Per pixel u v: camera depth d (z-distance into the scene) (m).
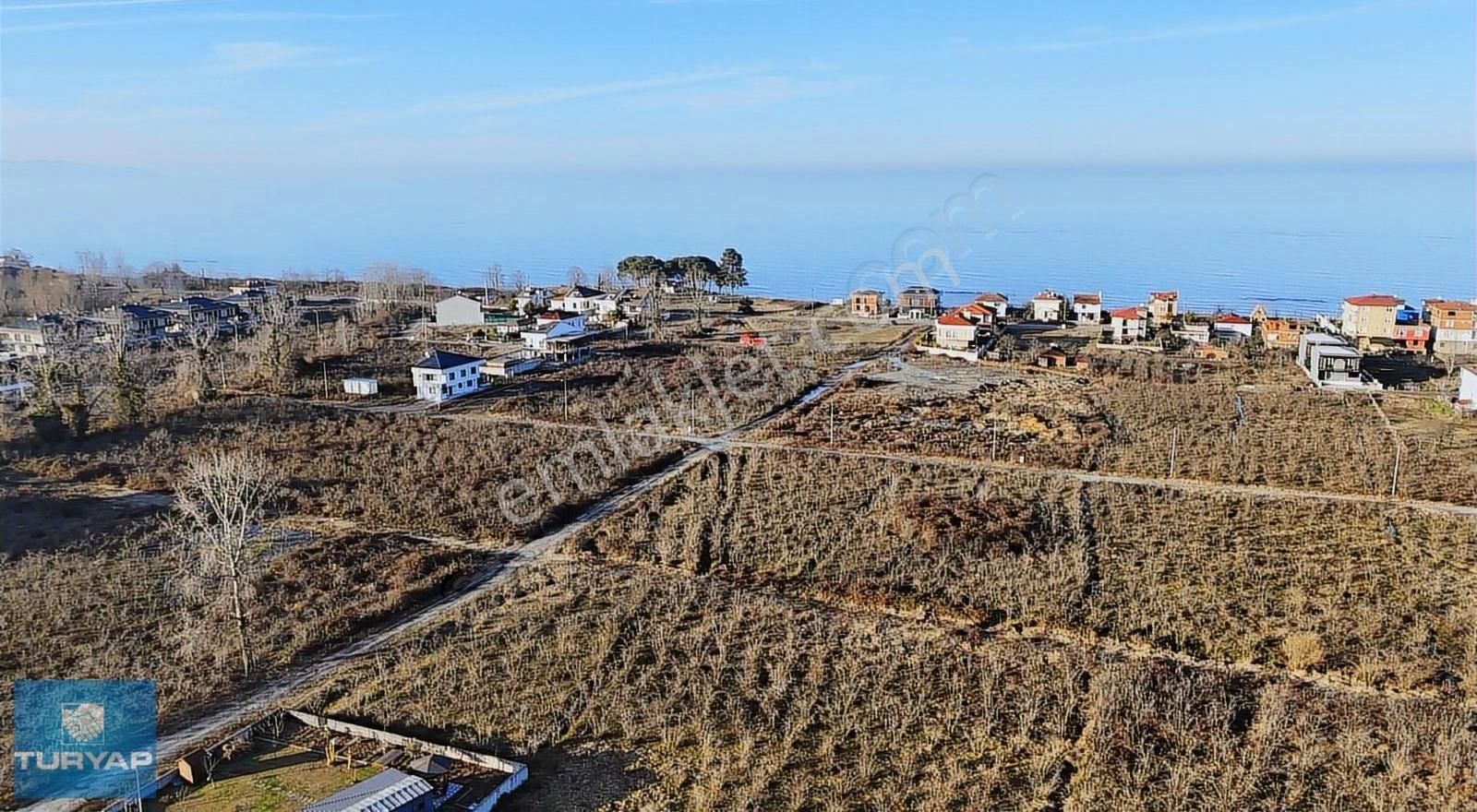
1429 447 52.84
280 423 60.41
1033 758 25.33
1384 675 29.27
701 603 34.81
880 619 33.59
